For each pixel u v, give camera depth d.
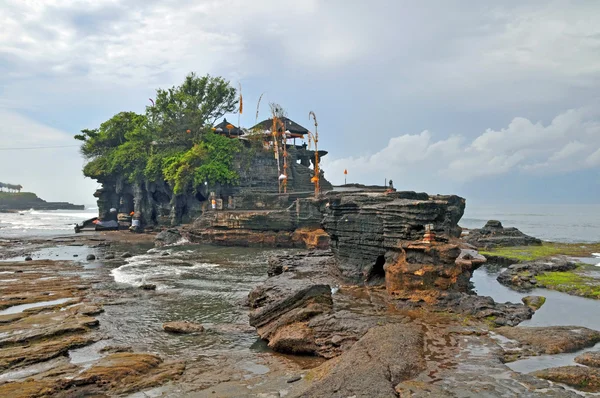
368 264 26.42
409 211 23.42
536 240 51.56
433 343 15.01
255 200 62.44
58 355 16.39
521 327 16.62
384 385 11.13
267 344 17.73
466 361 13.19
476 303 19.72
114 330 19.91
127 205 84.75
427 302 20.42
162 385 13.47
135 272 35.59
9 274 35.16
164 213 75.88
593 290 25.12
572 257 40.62
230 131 83.38
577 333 15.38
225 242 54.53
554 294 25.34
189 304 24.80
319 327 16.81
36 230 89.38
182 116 75.75
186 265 39.38
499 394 10.66
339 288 25.11
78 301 25.48
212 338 18.62
